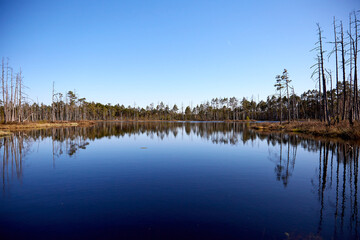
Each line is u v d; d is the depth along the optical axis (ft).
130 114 442.91
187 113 436.76
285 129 109.91
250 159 42.65
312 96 262.88
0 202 20.85
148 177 29.96
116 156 46.01
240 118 380.17
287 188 25.03
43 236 14.85
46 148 56.24
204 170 33.88
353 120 74.59
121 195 22.76
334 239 14.42
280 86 134.51
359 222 16.84
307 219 17.33
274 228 15.85
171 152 51.60
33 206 19.88
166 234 15.01
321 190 24.29
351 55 75.92
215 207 19.60
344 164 36.09
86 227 16.06
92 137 85.81
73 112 280.31
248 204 20.34
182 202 20.80
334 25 77.71
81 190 24.45
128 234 15.02
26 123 132.16
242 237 14.61
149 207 19.62
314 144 57.62
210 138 83.56
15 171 33.17
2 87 128.06
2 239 14.43
